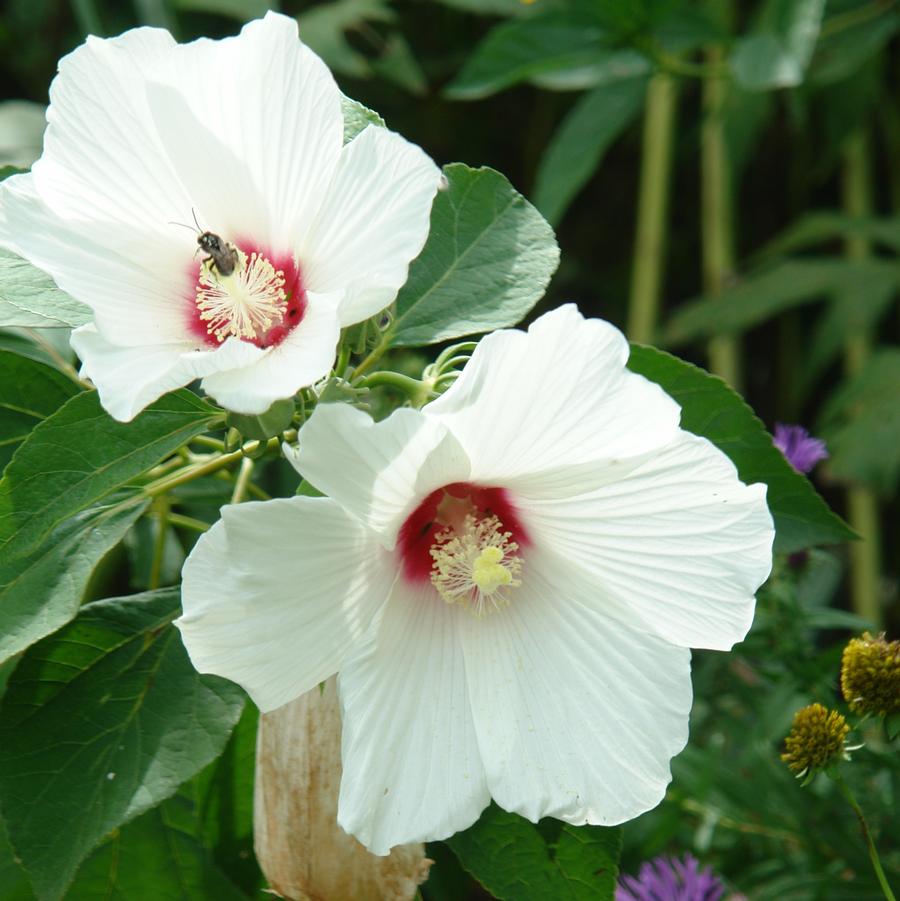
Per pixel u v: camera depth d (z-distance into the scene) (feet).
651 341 4.32
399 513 2.47
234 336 2.51
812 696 3.08
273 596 2.39
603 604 2.53
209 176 2.52
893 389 3.88
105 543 2.61
